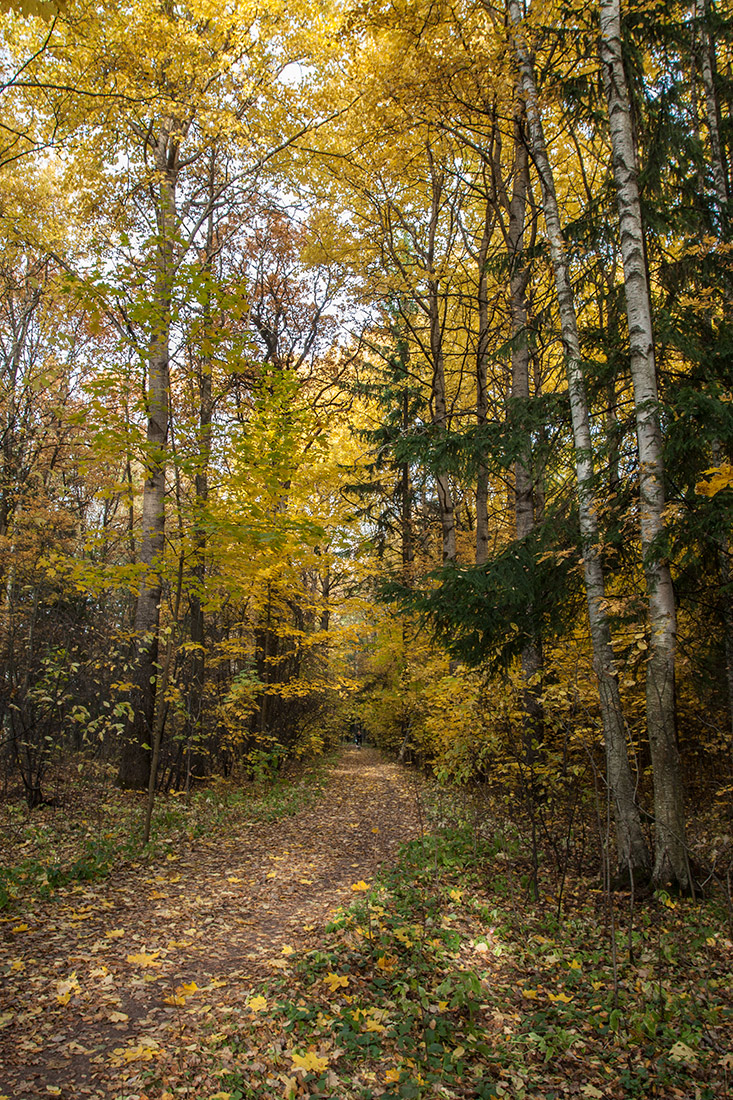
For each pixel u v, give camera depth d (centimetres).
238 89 1080
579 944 448
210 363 793
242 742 1274
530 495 885
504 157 1150
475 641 686
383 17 725
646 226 635
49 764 925
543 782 643
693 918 474
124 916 484
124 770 1030
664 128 613
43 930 439
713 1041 318
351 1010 330
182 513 731
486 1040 321
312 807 1092
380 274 1288
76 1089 265
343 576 1488
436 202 1283
